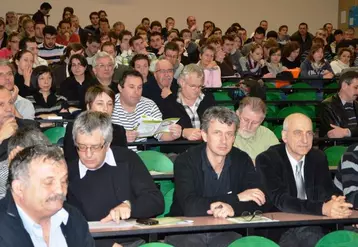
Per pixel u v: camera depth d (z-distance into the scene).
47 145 2.15
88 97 4.03
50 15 11.58
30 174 2.07
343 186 3.54
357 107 5.66
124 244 2.99
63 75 7.20
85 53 8.16
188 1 12.90
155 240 2.67
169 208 3.55
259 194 3.19
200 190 3.32
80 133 2.90
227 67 8.36
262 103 4.22
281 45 11.36
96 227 2.66
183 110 5.15
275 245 2.60
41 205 2.08
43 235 2.17
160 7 12.66
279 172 3.49
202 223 2.81
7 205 2.14
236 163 3.40
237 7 13.34
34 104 5.64
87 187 3.05
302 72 8.61
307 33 11.66
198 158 3.36
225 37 9.16
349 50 9.44
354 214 3.14
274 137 4.39
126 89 4.74
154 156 3.97
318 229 3.35
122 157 3.17
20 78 5.96
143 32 9.49
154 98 5.43
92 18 10.73
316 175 3.55
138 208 3.01
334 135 5.38
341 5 14.08
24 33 9.16
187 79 5.12
